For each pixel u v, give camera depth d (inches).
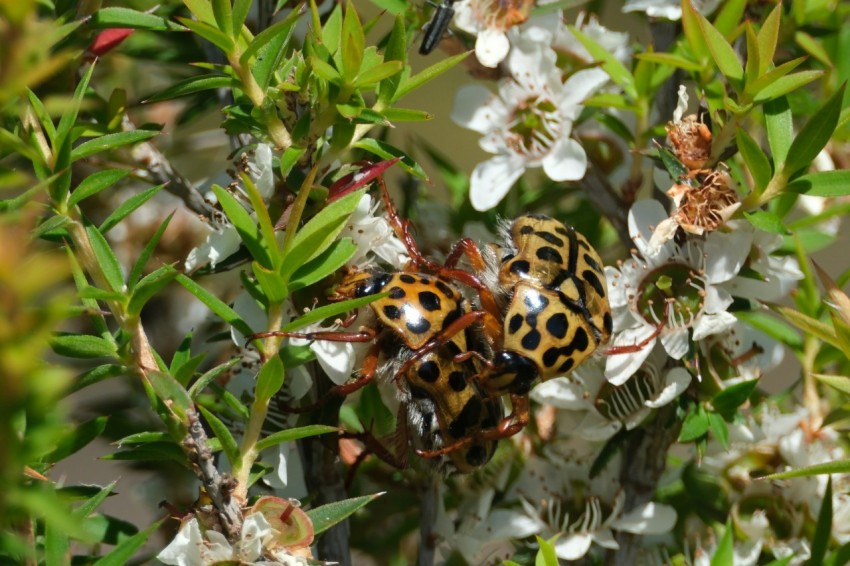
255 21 15.0
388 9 14.7
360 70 13.8
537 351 14.7
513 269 14.8
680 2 15.1
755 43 14.0
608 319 14.8
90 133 14.4
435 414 14.7
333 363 14.3
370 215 14.3
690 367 14.7
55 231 13.3
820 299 15.1
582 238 15.0
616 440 15.0
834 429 15.0
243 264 14.5
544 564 14.0
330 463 14.7
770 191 14.2
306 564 13.5
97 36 14.1
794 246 15.2
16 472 11.4
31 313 10.2
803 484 15.1
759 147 14.1
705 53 14.6
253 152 14.2
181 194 14.7
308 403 14.7
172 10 15.0
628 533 15.2
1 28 11.5
